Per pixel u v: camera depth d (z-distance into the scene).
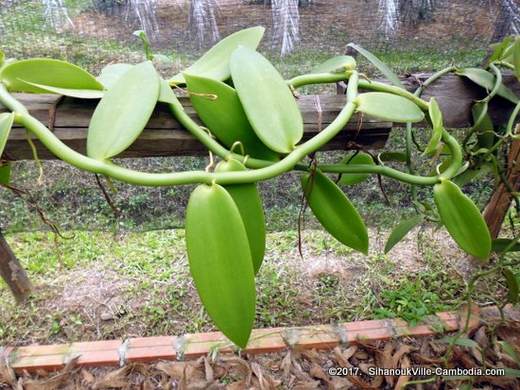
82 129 0.39
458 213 0.43
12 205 0.90
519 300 0.83
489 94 0.50
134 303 1.01
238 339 0.36
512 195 0.64
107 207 0.96
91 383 0.83
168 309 1.00
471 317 0.92
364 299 1.02
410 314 0.94
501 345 0.79
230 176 0.36
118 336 0.94
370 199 1.03
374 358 0.88
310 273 1.09
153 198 0.96
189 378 0.84
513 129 0.61
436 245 1.17
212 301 0.35
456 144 0.44
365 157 0.57
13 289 0.71
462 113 0.52
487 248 0.43
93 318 0.97
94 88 0.41
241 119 0.40
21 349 0.86
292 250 1.16
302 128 0.39
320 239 1.19
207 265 0.34
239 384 0.82
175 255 1.14
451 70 0.52
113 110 0.36
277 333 0.91
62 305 1.00
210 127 0.40
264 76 0.40
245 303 0.35
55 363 0.84
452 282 1.05
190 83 0.39
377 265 1.11
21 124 0.34
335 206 0.45
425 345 0.89
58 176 0.90
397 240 0.66
